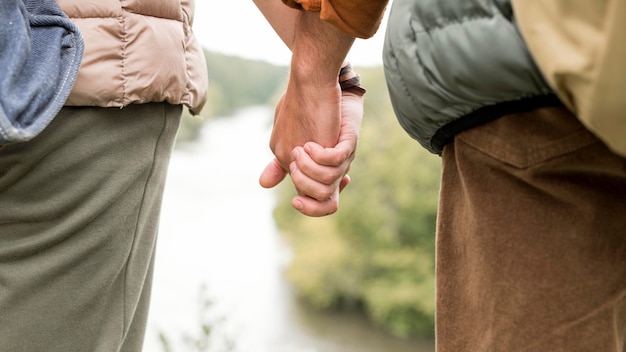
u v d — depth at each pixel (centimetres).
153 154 123
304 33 121
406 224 1761
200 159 3222
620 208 82
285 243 2030
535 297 83
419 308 1680
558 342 82
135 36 117
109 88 114
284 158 137
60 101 104
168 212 2292
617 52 66
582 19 70
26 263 115
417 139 98
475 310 88
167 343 233
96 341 119
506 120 84
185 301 716
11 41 101
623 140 70
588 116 71
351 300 1800
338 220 1803
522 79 79
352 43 119
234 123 4053
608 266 82
